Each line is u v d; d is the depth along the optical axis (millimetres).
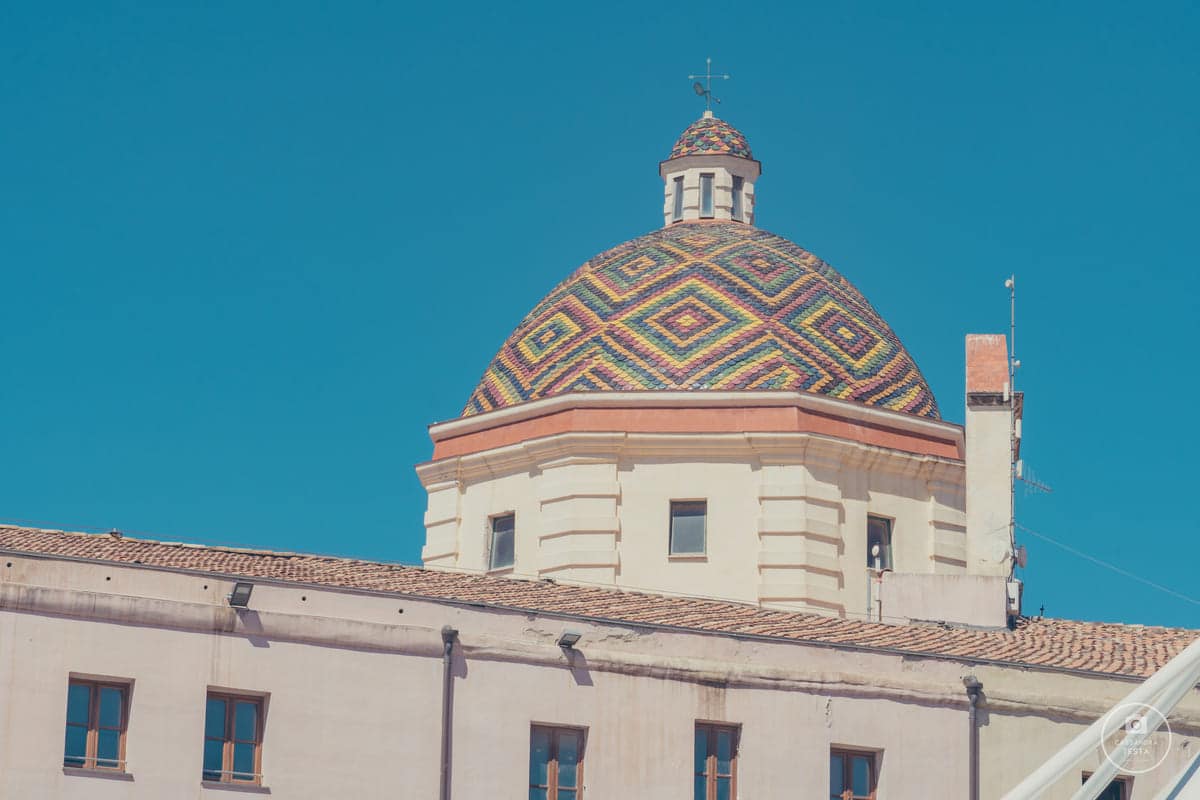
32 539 44312
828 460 58438
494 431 60750
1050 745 47469
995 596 52125
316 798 42594
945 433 60219
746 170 66125
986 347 56656
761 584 57438
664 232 64688
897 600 52438
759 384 59312
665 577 57781
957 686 47250
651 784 44969
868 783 46656
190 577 42594
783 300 61625
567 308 62625
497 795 43844
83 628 41469
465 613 44438
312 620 43188
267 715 42594
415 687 43656
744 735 45781
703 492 58250
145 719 41656
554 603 47094
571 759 44750
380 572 47656
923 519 59562
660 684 45406
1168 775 47719
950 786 46750
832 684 46469
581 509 58406
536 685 44531
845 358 60875
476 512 60719
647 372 59875
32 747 40688
